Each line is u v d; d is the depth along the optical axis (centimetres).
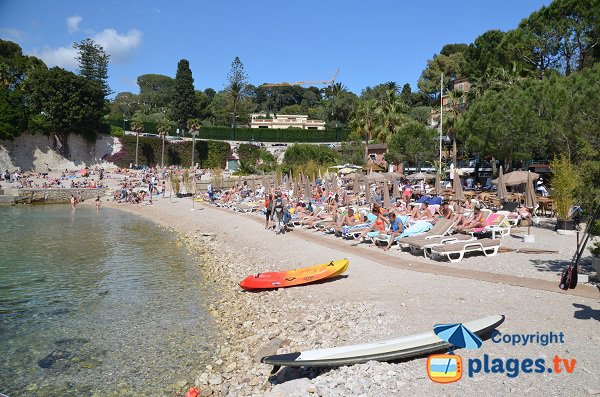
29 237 2517
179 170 7519
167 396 714
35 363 849
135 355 874
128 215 3841
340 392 591
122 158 7850
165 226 3077
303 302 1091
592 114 1280
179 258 1902
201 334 978
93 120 7475
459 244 1326
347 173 5116
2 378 790
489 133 3095
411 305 923
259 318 1040
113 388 746
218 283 1438
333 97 11412
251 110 12950
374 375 616
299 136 9519
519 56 4447
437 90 9381
